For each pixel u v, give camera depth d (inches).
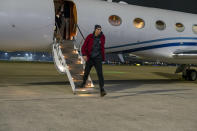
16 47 370.9
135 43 450.3
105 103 218.4
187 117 170.2
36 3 358.3
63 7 405.1
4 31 343.3
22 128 136.7
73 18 408.8
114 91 306.3
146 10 475.2
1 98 234.1
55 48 355.9
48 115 168.6
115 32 424.5
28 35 357.7
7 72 731.4
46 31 364.8
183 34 494.6
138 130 138.0
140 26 450.6
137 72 954.1
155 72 989.2
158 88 358.6
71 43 352.8
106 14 417.7
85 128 140.3
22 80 482.3
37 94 269.0
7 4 343.3
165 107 204.5
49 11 362.9
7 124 143.3
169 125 149.0
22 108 187.8
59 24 413.1
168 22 483.2
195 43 506.9
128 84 423.2
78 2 401.7
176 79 616.4
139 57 503.5
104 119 161.3
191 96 274.4
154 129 140.3
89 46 257.8
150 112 184.5
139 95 272.5
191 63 527.2
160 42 473.1
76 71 300.8
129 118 165.2
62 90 312.8
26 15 349.1
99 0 434.0
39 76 608.7
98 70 256.7
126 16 438.3
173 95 277.9
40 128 137.9
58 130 135.3
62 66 330.0
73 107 197.6
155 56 486.0
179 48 493.4
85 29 397.7
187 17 514.6
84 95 265.7
